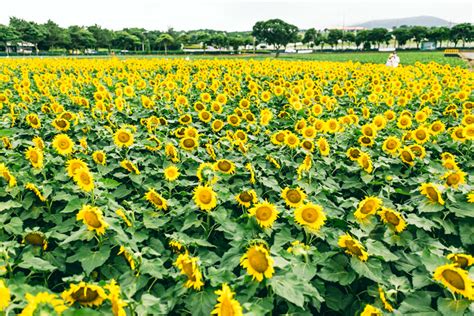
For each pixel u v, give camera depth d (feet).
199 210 19.07
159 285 14.75
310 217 16.35
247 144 30.30
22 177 20.94
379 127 35.55
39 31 382.01
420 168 26.43
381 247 15.14
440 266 12.87
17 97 53.11
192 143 28.50
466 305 12.17
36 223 20.36
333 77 81.10
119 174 24.08
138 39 436.35
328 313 15.75
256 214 16.53
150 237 18.84
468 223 18.33
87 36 407.23
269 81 80.74
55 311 9.70
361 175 25.05
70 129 35.96
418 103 53.31
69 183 20.83
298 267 13.91
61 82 65.05
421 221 17.57
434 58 182.29
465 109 42.93
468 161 28.99
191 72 101.86
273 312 13.94
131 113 46.01
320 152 28.66
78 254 14.99
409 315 12.84
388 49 437.17
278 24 414.41
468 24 404.57
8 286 11.71
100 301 11.73
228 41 433.48
